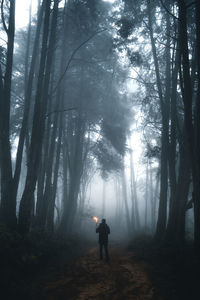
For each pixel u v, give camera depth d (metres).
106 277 8.33
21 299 5.98
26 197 12.46
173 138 16.55
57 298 6.32
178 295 6.54
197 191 9.63
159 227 17.06
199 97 10.09
